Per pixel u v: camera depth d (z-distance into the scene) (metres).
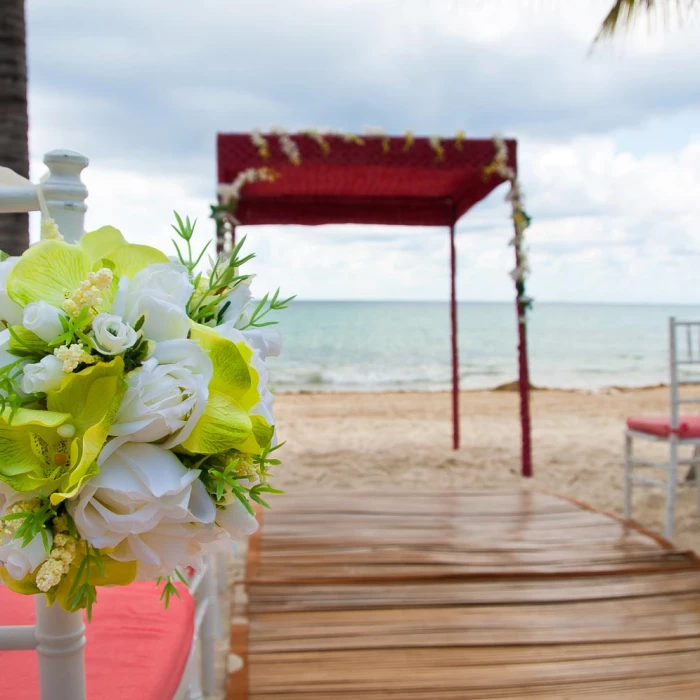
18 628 0.89
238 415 0.69
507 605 2.58
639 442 7.75
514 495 4.25
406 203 7.16
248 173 5.15
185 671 1.32
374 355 27.58
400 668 2.11
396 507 3.92
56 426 0.64
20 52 3.52
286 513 3.79
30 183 0.96
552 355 28.09
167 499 0.64
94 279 0.65
